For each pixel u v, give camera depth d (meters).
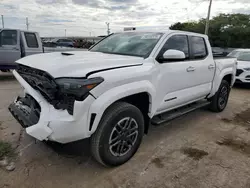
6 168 2.43
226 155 2.95
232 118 4.53
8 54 7.28
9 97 5.36
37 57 2.74
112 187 2.22
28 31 7.62
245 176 2.49
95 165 2.58
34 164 2.54
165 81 3.03
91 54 2.97
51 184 2.23
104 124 2.28
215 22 31.95
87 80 2.06
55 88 2.09
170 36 3.24
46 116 2.06
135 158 2.76
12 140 3.07
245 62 7.95
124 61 2.60
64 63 2.22
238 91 7.52
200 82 3.89
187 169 2.58
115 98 2.23
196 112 4.86
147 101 2.81
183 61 3.45
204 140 3.40
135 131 2.65
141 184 2.28
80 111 2.04
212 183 2.35
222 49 20.41
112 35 3.97
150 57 2.87
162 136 3.48
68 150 2.32
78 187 2.20
